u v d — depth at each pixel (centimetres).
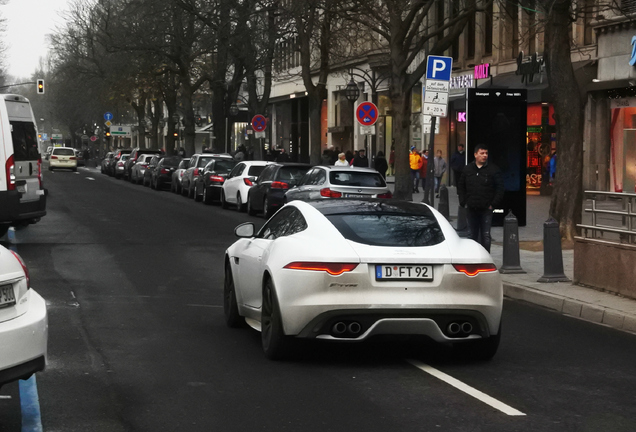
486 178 1423
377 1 2908
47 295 1166
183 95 5344
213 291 1238
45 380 714
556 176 1770
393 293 739
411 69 4422
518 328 999
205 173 3350
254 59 3666
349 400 656
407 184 2541
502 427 588
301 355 790
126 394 672
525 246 1802
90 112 9469
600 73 2933
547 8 1722
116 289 1234
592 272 1224
